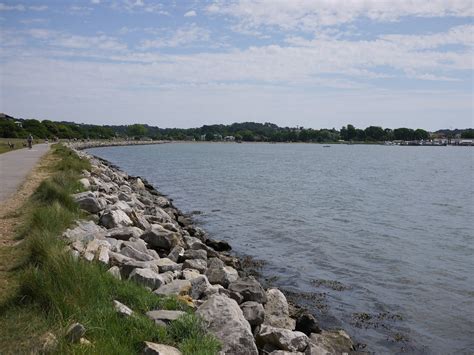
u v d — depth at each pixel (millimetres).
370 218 21906
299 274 12797
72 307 5746
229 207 24781
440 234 18344
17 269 7270
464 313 10180
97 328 5320
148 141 172750
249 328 6523
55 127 109562
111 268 7848
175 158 78500
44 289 6000
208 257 12766
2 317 5641
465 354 8391
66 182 16094
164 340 5527
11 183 17359
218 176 44281
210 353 5328
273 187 34906
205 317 6262
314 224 20109
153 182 38125
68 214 10977
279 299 8977
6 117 106625
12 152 38969
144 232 12062
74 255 7199
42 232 8445
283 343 6887
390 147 184375
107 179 25406
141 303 6453
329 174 49281
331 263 13945
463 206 26391
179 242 12188
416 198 29781
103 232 11125
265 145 199875
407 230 19094
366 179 43781
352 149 156250
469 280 12438
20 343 5098
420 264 13945
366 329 9266
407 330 9273
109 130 162750
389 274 12906
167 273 8727
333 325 9375
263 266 13516
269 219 21234
